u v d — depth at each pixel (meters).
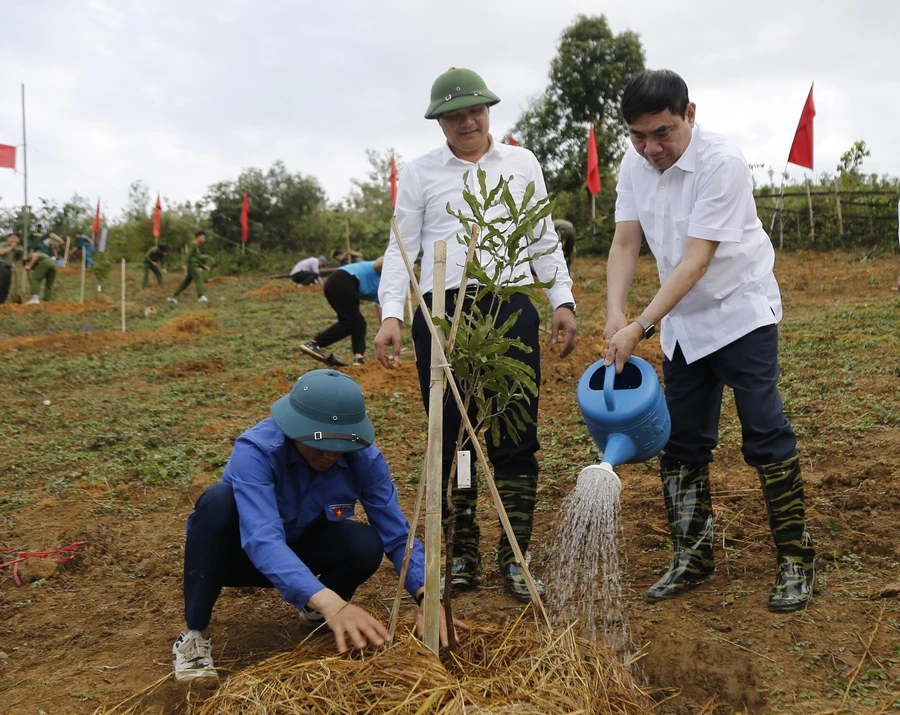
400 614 3.49
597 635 3.23
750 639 3.14
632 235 3.75
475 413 3.69
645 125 3.34
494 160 3.87
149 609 3.86
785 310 12.00
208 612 3.09
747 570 3.71
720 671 2.91
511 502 3.68
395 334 3.87
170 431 7.29
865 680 2.82
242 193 36.25
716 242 3.34
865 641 3.04
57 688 3.13
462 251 3.79
